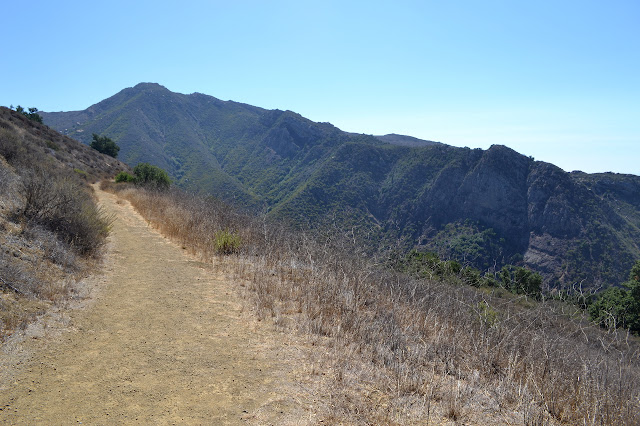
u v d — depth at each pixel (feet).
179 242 37.32
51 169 50.24
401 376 13.55
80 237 26.96
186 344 15.28
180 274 26.04
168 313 18.53
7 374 11.66
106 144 190.70
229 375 13.07
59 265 22.24
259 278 24.86
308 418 10.83
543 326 16.70
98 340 14.93
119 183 99.30
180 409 10.93
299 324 18.11
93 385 11.77
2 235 21.71
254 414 10.89
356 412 11.32
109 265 26.71
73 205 28.17
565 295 18.16
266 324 17.95
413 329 18.83
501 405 12.64
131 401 11.12
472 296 21.01
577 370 13.91
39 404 10.50
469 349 16.89
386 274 23.18
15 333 14.07
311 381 13.00
